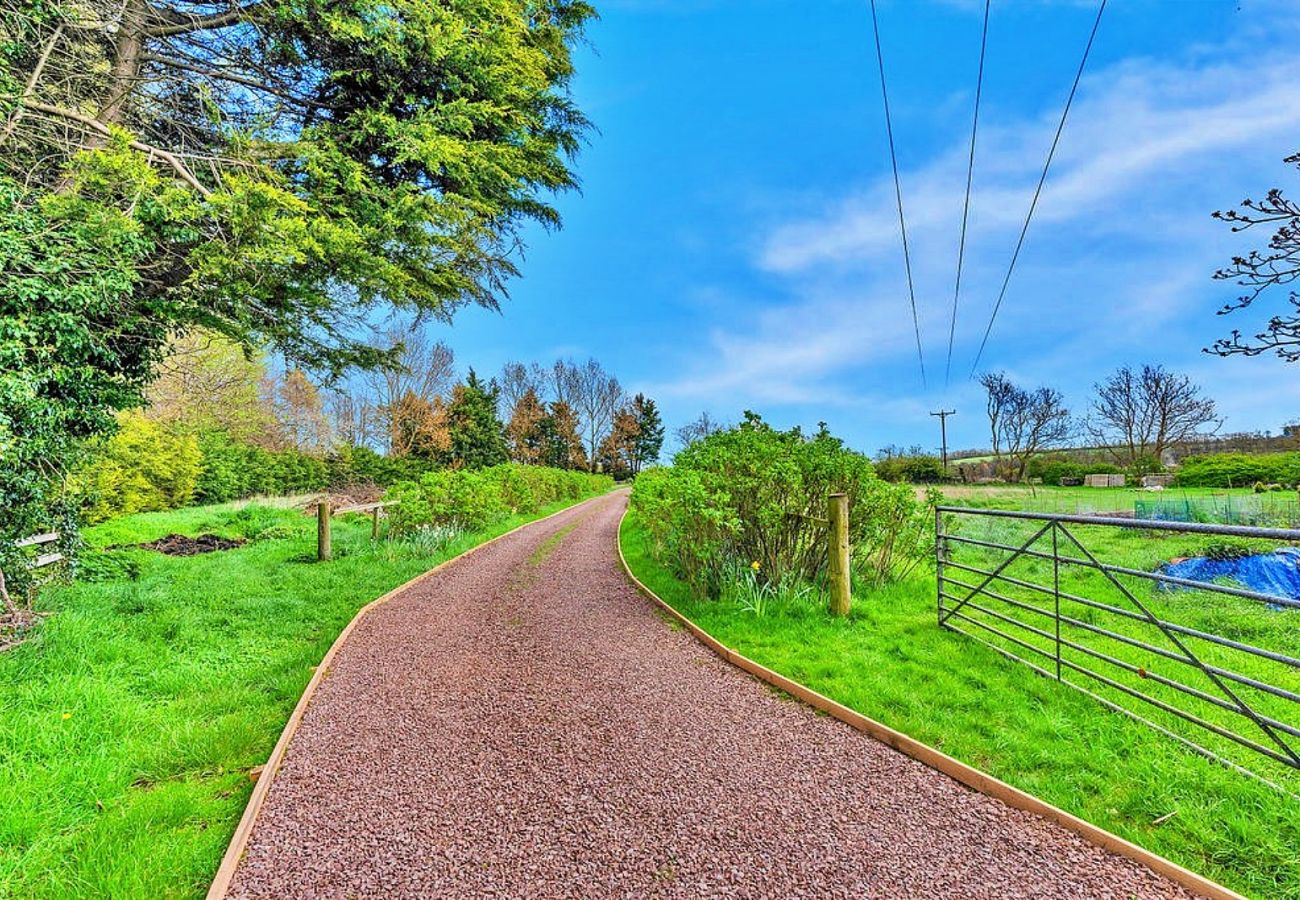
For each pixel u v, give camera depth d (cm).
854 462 612
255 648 489
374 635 540
